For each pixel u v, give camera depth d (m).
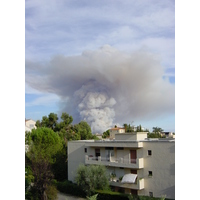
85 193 32.44
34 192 29.25
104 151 33.41
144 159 29.34
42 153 41.56
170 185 27.27
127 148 31.08
